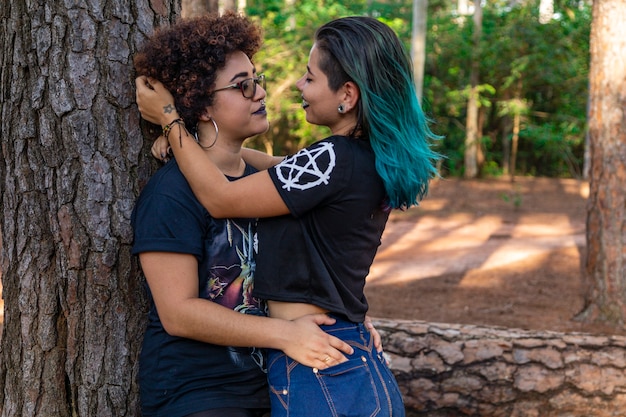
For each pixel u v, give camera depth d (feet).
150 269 6.37
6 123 7.39
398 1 70.03
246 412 6.68
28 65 7.18
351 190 6.43
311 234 6.51
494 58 63.10
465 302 23.20
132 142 7.29
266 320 6.42
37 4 7.07
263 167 8.18
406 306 22.61
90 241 7.22
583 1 67.21
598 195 20.12
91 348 7.34
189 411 6.49
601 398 11.54
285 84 42.91
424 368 11.65
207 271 6.57
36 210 7.36
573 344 11.83
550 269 28.27
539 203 49.60
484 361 11.60
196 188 6.42
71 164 7.16
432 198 51.08
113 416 7.44
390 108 6.52
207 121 6.88
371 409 6.38
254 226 6.88
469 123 63.31
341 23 6.63
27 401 7.63
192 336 6.36
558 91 66.03
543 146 67.97
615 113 19.63
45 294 7.45
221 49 6.65
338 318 6.65
